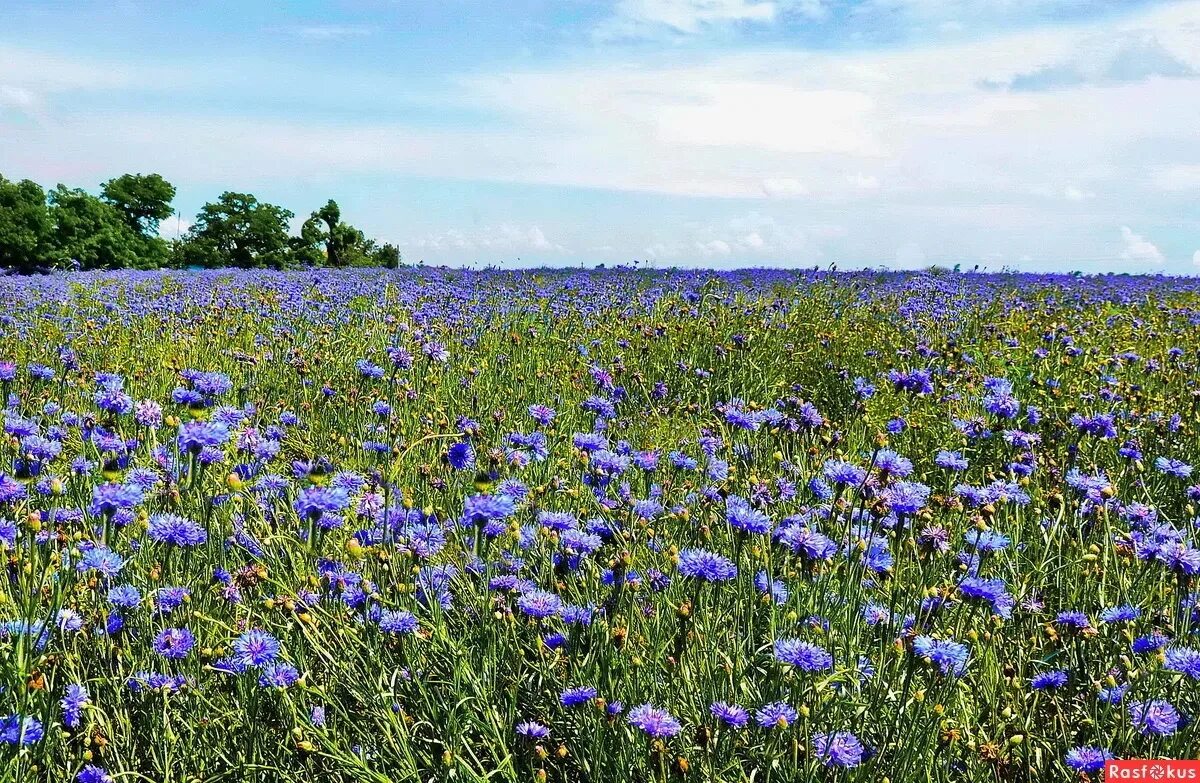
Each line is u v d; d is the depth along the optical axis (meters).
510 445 4.56
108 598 2.79
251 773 2.39
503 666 2.72
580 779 2.44
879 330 8.69
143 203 64.69
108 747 2.45
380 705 2.50
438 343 6.27
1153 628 3.05
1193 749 2.44
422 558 3.10
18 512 2.97
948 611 2.97
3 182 49.69
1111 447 5.30
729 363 7.65
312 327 9.16
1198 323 9.64
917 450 5.43
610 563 3.21
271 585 3.06
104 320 9.77
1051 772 2.54
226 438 3.12
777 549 3.42
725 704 2.43
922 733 2.44
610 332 8.99
